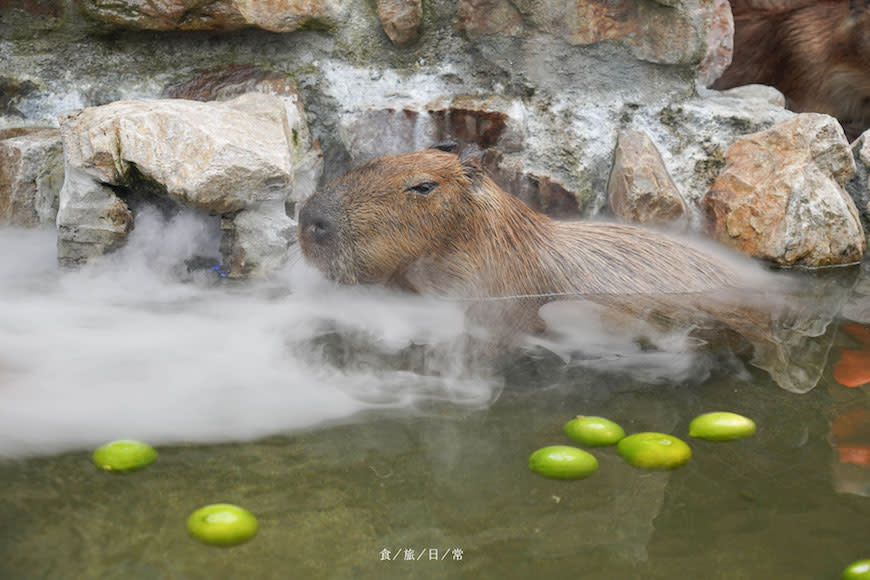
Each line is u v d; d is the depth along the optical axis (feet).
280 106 11.41
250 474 6.02
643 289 10.23
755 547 5.17
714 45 14.32
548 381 7.75
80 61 12.19
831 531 5.35
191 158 9.82
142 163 9.82
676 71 12.94
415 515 5.49
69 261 10.19
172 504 5.58
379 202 9.36
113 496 5.66
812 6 15.79
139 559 4.94
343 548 5.10
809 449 6.49
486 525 5.38
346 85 12.62
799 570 4.94
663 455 6.21
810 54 15.97
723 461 6.27
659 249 10.66
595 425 6.63
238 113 10.78
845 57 15.81
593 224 10.86
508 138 12.46
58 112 12.10
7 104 12.05
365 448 6.43
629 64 12.73
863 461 6.29
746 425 6.73
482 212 9.75
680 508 5.61
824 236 11.96
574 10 12.33
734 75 16.48
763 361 8.30
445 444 6.51
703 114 12.89
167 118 9.97
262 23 12.01
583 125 12.68
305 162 12.23
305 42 12.51
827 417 7.06
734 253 12.30
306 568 4.89
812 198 11.94
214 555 5.00
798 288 10.94
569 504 5.65
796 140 12.26
